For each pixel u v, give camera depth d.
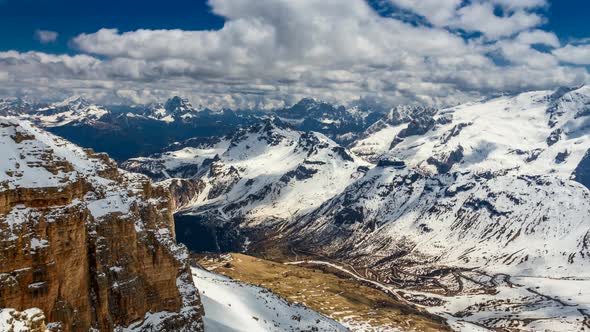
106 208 116.81
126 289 115.75
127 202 126.06
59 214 92.69
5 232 84.44
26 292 85.94
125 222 118.06
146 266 126.81
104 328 105.25
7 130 97.94
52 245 90.38
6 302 82.81
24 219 87.75
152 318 125.69
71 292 94.88
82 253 98.38
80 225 97.75
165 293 131.00
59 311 90.50
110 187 128.88
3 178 88.06
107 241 112.81
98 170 133.75
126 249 118.31
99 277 106.19
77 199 100.00
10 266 84.19
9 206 87.19
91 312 103.38
